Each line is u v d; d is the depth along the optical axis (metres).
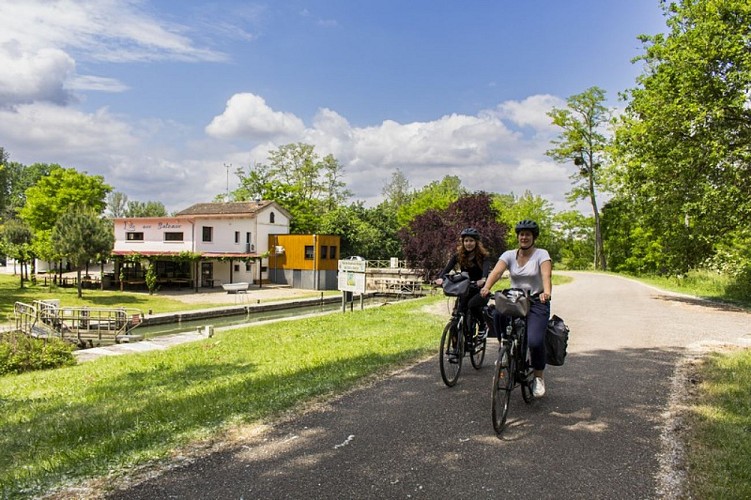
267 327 15.40
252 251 48.69
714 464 4.14
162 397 7.04
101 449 4.62
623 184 22.08
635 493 3.74
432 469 4.14
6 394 9.01
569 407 5.75
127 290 40.94
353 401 6.00
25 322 21.22
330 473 4.08
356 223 61.78
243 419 5.36
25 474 4.16
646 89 22.22
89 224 34.00
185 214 49.72
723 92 18.78
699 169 19.36
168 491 3.81
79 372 10.91
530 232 5.59
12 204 79.56
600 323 12.55
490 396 6.20
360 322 14.16
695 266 22.45
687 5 20.89
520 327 5.46
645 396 6.15
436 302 19.72
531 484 3.89
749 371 7.06
